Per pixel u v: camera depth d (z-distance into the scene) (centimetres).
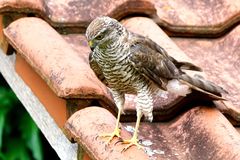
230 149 561
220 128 583
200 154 577
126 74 584
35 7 703
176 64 621
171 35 738
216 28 736
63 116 610
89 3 731
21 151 1083
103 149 540
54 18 714
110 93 620
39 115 678
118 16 726
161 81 590
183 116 616
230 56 711
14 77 736
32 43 649
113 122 573
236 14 734
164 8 747
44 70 614
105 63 586
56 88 592
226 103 627
